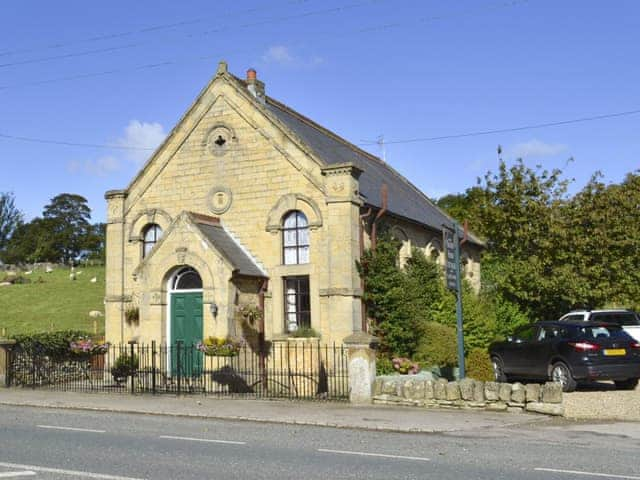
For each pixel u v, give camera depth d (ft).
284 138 73.20
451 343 71.51
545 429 42.80
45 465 30.60
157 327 70.54
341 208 69.21
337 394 63.26
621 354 58.54
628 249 87.40
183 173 78.33
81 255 367.66
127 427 43.19
